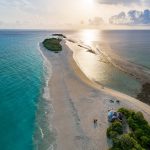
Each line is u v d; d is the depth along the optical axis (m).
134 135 27.30
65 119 32.34
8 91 43.66
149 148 25.58
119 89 46.22
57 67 63.94
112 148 24.94
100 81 51.88
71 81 50.22
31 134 28.77
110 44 139.12
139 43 148.38
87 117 32.78
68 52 91.88
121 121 30.81
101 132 28.83
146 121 30.47
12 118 32.94
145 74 58.47
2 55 85.56
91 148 25.78
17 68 62.97
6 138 27.94
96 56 86.94
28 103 38.00
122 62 74.44
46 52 91.38
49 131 29.33
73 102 38.16
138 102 38.97
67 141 27.14
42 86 46.81
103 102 38.12
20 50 100.69
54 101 38.78
